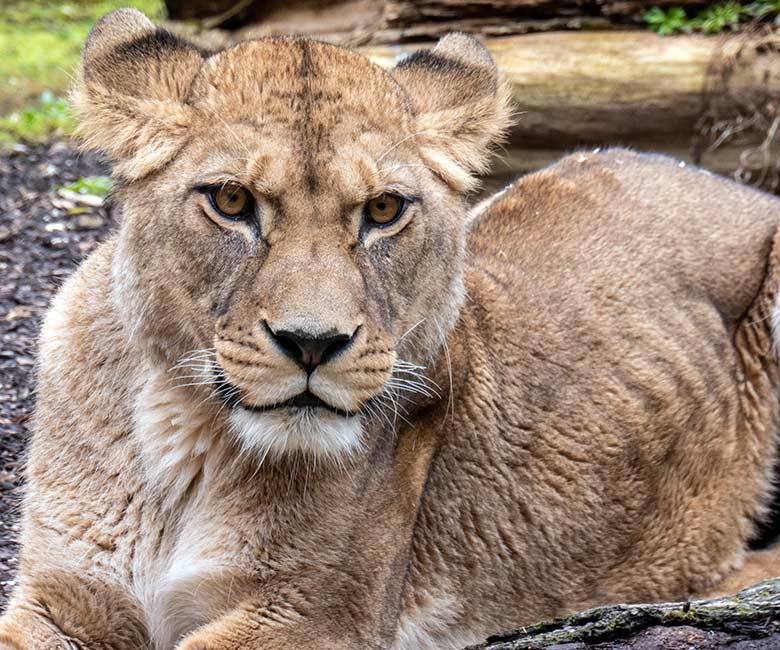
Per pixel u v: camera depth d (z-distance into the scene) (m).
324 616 6.41
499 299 7.52
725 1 13.36
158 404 6.31
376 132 6.04
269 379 5.70
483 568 7.34
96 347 6.53
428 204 6.24
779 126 12.80
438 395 6.91
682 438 7.89
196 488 6.50
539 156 13.37
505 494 7.34
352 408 5.84
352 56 6.35
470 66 6.89
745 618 5.67
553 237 8.00
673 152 13.16
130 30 6.33
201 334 5.97
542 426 7.46
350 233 5.88
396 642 7.01
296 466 6.29
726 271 8.32
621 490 7.68
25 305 12.02
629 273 7.97
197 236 5.89
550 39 13.55
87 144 6.20
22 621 6.31
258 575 6.33
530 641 5.84
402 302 6.14
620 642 5.75
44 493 6.54
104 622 6.46
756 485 8.31
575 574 7.64
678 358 7.92
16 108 18.44
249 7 17.11
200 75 6.13
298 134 5.86
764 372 8.37
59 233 13.87
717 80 12.88
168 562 6.51
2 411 9.98
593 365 7.66
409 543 6.84
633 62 13.12
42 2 24.75
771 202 8.84
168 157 6.00
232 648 6.20
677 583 7.93
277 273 5.69
